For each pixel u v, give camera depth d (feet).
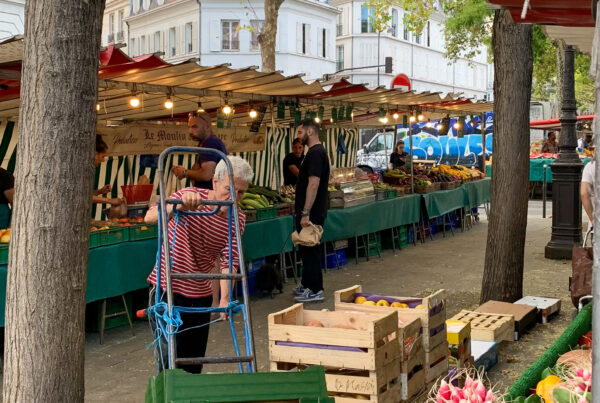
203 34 154.61
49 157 10.28
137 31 177.47
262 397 8.93
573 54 35.76
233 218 13.60
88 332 23.53
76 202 10.48
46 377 10.44
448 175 49.03
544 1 16.40
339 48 187.83
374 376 12.77
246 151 39.24
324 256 34.37
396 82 42.91
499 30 24.36
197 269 13.93
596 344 5.43
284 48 154.51
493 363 19.21
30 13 10.30
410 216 42.09
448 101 39.91
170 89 25.27
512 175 24.77
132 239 22.80
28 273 10.39
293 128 44.09
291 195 34.40
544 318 23.68
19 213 10.47
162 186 11.97
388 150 88.48
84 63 10.39
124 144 31.50
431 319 14.78
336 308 15.65
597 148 5.58
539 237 45.29
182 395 8.74
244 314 12.03
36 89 10.29
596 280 5.46
